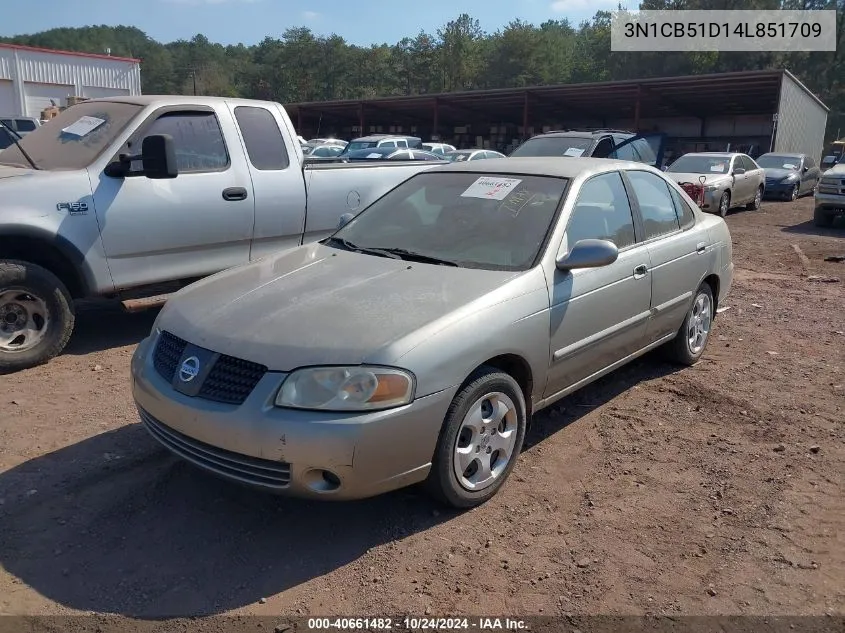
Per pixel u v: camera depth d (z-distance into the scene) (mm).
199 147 6172
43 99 35938
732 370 5738
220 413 3137
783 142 30984
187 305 3768
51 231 5305
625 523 3525
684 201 5605
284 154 6758
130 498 3680
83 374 5410
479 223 4316
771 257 11695
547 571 3143
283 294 3674
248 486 3168
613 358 4609
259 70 98312
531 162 4898
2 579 3047
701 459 4203
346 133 52188
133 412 4723
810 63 70000
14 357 5348
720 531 3469
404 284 3715
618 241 4605
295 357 3119
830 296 8633
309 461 3014
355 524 3479
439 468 3355
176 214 5953
